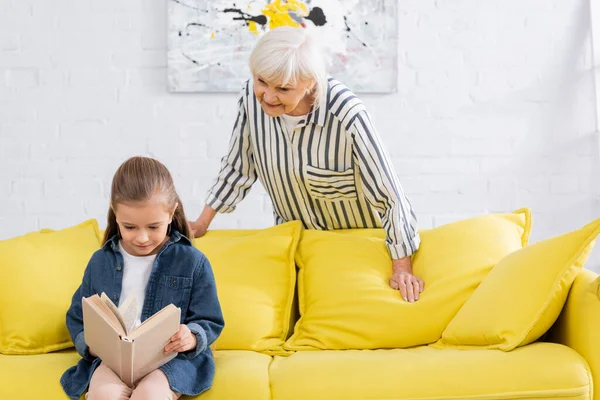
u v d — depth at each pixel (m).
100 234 2.48
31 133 3.28
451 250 2.34
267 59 2.09
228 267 2.34
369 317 2.22
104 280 2.01
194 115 3.29
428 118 3.31
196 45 3.24
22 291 2.18
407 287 2.27
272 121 2.31
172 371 1.83
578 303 1.98
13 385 1.89
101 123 3.29
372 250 2.38
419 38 3.29
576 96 3.32
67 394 1.86
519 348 1.97
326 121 2.25
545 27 3.31
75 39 3.27
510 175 3.33
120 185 1.89
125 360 1.73
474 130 3.32
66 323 2.01
